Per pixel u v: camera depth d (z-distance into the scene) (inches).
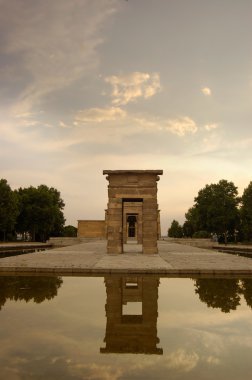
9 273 540.7
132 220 2364.7
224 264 623.2
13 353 179.2
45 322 240.2
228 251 1481.3
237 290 382.9
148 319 251.4
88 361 168.7
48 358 172.2
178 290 382.0
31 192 2728.8
